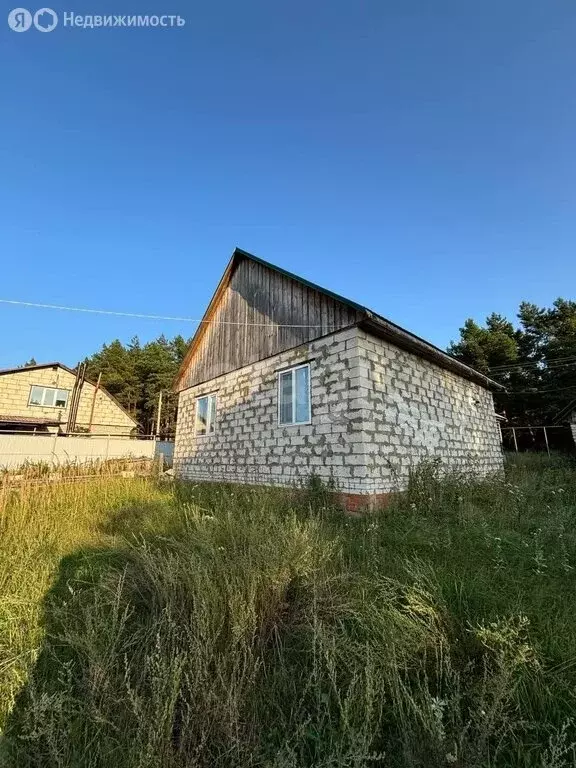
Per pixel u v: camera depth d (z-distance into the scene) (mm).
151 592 3086
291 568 3148
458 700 1817
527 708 1939
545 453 20656
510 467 12555
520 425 27484
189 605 2760
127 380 42469
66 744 1710
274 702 2002
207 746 1763
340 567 3447
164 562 3262
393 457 7078
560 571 3359
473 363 29688
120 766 1676
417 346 7875
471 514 5246
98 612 2801
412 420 7855
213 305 11695
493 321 33344
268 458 8578
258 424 9094
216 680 1993
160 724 1680
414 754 1640
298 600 2922
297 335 8258
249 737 1779
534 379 27297
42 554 4160
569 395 24766
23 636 2686
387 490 6707
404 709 1938
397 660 2250
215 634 2287
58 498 6824
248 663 2170
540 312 31953
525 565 3479
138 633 2508
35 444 15305
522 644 2225
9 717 1979
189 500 7523
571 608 2682
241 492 7844
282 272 8781
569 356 26562
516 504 5852
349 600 2840
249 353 9766
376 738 1769
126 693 2027
